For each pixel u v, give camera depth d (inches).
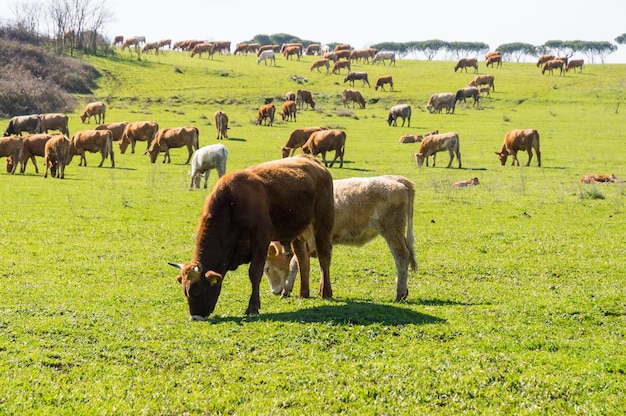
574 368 325.1
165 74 3469.5
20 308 429.4
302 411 281.6
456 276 572.4
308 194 454.6
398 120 2401.6
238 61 4156.0
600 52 6599.4
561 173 1310.3
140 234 725.9
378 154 1630.2
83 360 330.3
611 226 776.3
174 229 755.4
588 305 444.5
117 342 356.2
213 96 2977.4
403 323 392.5
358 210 491.8
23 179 1194.0
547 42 6761.8
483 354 341.7
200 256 413.1
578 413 279.4
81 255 621.9
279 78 3526.1
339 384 306.3
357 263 614.2
